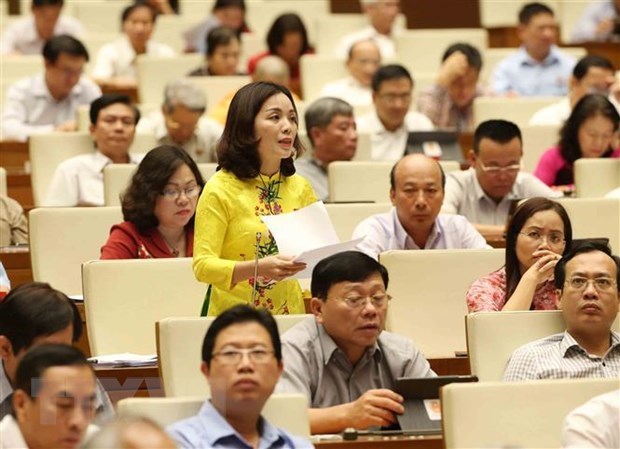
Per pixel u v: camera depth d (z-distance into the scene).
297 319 8.96
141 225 10.95
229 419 7.35
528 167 16.11
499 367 9.22
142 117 17.23
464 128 17.88
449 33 21.36
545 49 20.19
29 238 11.93
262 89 9.05
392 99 16.30
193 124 15.65
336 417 8.24
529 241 10.14
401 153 16.36
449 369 10.13
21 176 15.59
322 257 8.71
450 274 10.91
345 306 8.63
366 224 11.70
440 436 8.04
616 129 14.95
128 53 20.73
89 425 6.86
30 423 6.87
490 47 23.36
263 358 7.34
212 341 7.40
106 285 10.46
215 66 19.31
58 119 17.77
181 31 22.56
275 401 7.66
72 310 8.06
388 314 10.78
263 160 9.11
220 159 9.15
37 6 20.78
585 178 14.24
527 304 9.83
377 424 8.22
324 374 8.73
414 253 10.88
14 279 12.42
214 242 9.03
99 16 23.36
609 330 9.26
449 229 11.74
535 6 20.22
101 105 14.68
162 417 7.40
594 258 9.16
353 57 18.91
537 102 17.72
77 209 11.99
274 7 24.19
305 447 7.44
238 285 9.22
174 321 8.80
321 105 14.52
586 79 17.03
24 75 19.31
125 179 13.59
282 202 9.22
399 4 23.59
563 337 9.20
